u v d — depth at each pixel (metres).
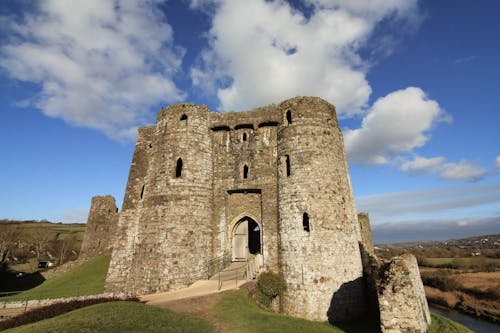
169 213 19.56
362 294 18.03
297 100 21.30
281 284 18.08
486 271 51.91
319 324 14.72
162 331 10.01
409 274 12.27
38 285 29.84
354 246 18.81
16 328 10.93
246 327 11.69
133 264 19.52
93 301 15.12
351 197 22.27
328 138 20.52
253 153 22.23
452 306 39.25
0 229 56.75
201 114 22.81
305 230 18.45
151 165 22.03
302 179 19.34
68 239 65.81
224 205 21.75
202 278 19.45
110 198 37.03
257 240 26.64
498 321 31.91
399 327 11.70
